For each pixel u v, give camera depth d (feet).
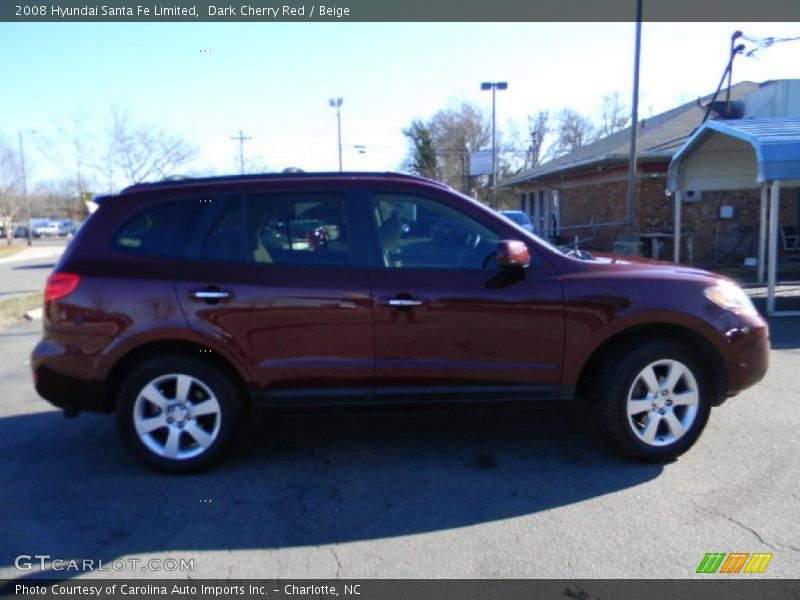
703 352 13.25
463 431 15.48
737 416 15.85
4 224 172.24
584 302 12.65
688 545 10.09
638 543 10.19
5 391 20.20
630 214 50.39
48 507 11.82
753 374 13.17
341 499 11.98
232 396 12.99
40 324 33.99
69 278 12.62
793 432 14.73
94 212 13.19
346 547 10.30
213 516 11.40
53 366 12.60
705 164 40.68
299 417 16.62
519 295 12.62
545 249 13.06
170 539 10.65
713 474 12.60
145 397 12.82
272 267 12.75
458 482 12.60
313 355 12.66
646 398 12.98
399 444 14.70
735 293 13.37
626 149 58.03
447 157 190.29
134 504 11.89
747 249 54.70
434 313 12.57
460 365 12.75
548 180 84.99
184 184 13.30
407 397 12.89
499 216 13.16
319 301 12.53
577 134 191.72
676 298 12.75
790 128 31.86
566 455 13.82
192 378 12.79
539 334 12.73
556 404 13.15
